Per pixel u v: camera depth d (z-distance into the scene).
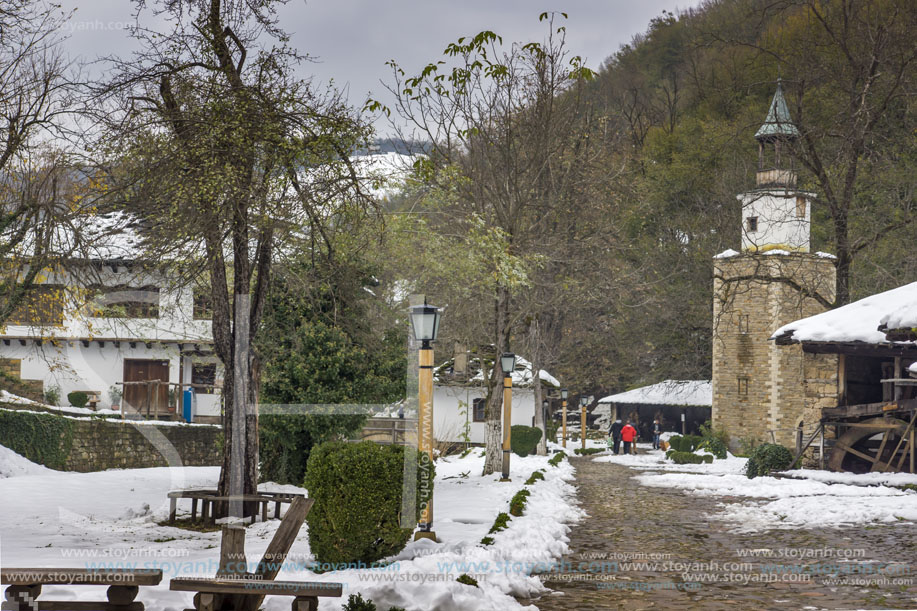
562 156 26.02
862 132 35.28
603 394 68.62
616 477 26.83
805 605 8.77
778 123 37.50
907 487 21.55
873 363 28.86
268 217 14.36
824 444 26.23
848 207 36.03
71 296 19.84
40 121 17.62
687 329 55.00
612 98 64.25
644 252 54.03
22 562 9.42
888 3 39.28
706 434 48.06
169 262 15.34
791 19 54.94
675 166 56.44
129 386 31.70
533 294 25.28
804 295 37.28
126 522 15.05
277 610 7.57
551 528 13.58
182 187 13.69
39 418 25.44
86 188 17.42
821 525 15.23
